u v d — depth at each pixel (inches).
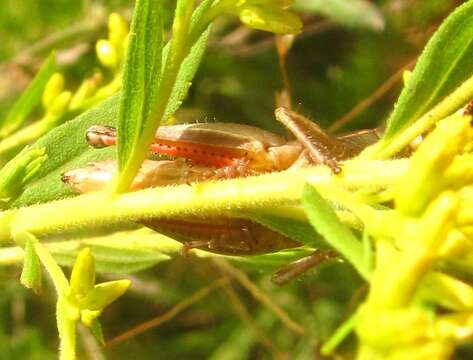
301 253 2.3
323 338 4.5
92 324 1.9
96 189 2.1
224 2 1.8
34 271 2.0
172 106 2.2
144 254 2.8
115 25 3.0
